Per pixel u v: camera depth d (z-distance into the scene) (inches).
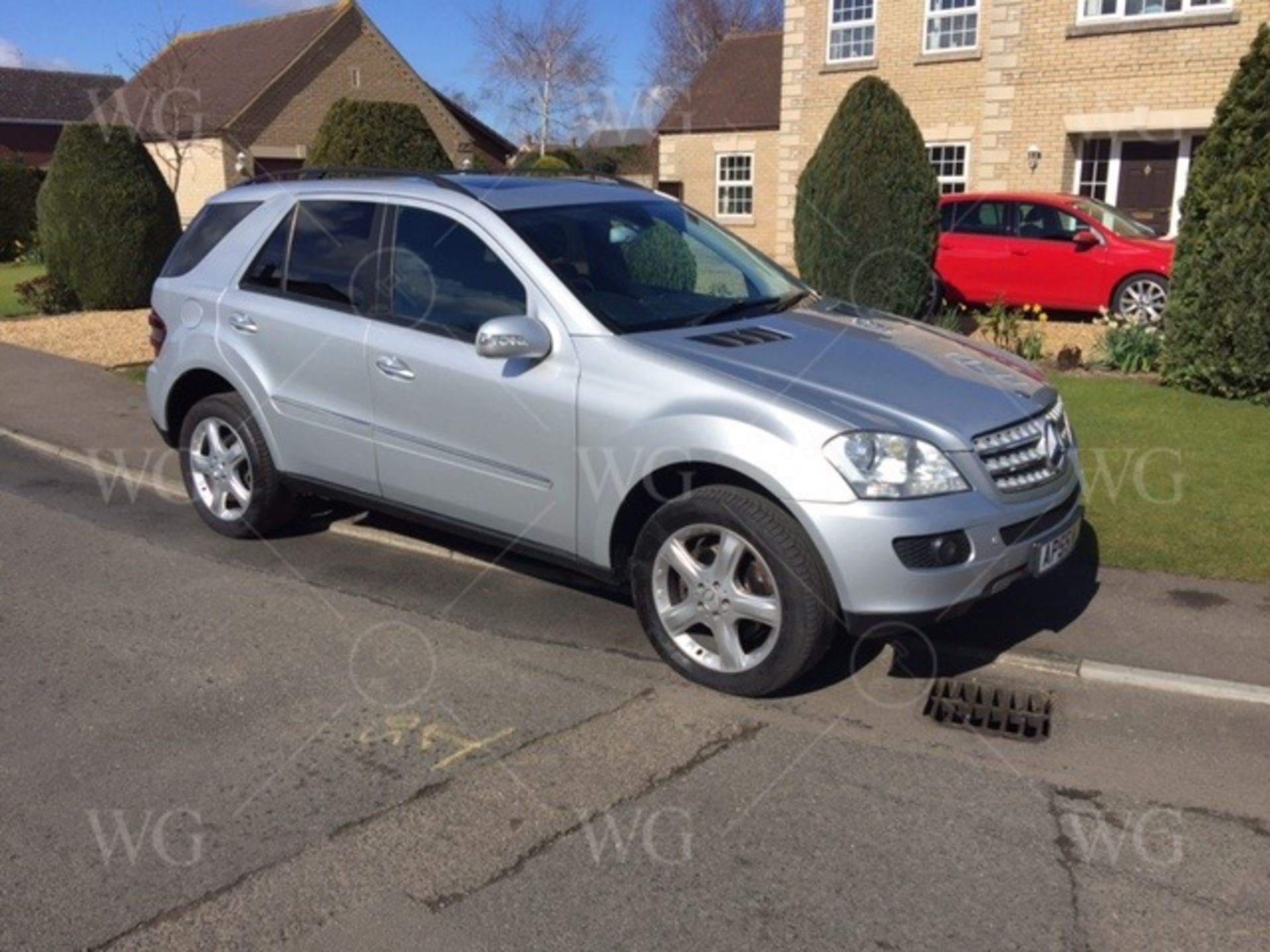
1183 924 120.8
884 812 142.1
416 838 136.9
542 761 154.5
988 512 160.6
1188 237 357.4
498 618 202.5
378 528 250.4
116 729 163.6
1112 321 456.8
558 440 181.0
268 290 228.4
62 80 1953.7
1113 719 165.9
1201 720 165.2
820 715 167.3
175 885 128.2
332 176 234.4
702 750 157.3
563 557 188.5
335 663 184.9
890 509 155.3
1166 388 369.7
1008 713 167.5
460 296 197.3
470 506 197.5
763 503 164.1
